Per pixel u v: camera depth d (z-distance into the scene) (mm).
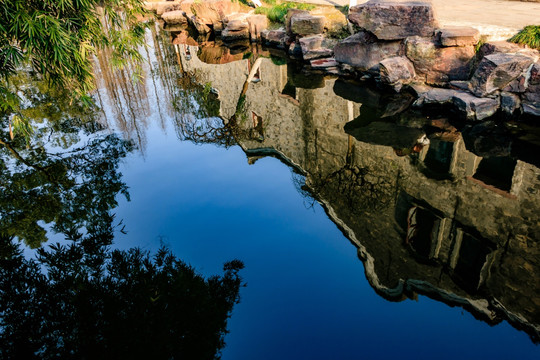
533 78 6617
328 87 10102
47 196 6125
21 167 7160
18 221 5535
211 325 3604
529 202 5445
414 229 5484
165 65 15039
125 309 3842
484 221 5316
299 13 12688
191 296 3967
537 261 4598
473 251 4930
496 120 7219
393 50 9016
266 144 9000
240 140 9047
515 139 6660
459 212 5586
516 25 7883
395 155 6875
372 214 5812
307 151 8273
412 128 7520
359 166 7172
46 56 5598
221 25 17125
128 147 7816
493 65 6898
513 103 6891
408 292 4156
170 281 4172
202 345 3402
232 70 13008
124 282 4207
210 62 14078
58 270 4438
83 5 5555
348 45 9852
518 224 5156
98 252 4711
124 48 6359
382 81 9039
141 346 3428
